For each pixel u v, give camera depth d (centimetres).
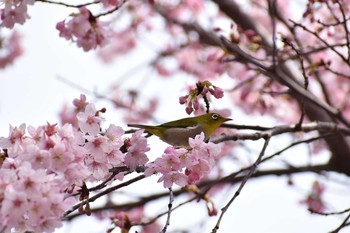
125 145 793
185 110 838
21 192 633
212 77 1662
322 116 1486
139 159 796
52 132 716
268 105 1619
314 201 1585
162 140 1066
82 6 961
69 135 720
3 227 643
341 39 1319
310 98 1182
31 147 686
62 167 693
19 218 638
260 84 1520
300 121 1027
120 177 795
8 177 650
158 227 1548
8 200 629
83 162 717
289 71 1498
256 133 974
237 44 1180
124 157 792
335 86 1719
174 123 1070
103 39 989
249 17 1534
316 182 1593
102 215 1468
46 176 657
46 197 647
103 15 973
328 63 1175
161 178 771
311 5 1127
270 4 1115
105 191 760
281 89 1538
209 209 1107
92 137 753
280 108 1727
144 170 794
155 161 765
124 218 1087
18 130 717
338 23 1061
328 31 1296
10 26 959
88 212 744
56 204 656
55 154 696
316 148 1688
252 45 1238
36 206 643
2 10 973
